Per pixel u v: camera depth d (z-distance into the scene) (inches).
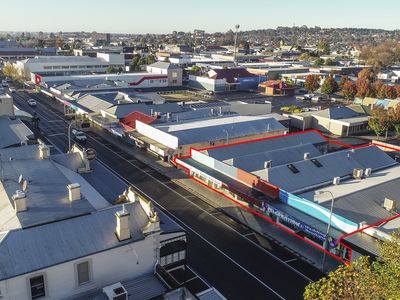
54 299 1115.3
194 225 1916.8
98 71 7790.4
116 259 1203.2
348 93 5546.3
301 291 1451.8
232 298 1406.3
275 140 2883.9
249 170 2289.6
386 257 932.0
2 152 1888.5
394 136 3833.7
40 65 6929.1
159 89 6363.2
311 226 1704.0
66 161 1851.6
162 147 2832.2
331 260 1627.7
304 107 5098.4
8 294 1036.5
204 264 1600.6
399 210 1851.6
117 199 1526.8
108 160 2822.3
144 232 1245.1
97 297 1105.4
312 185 2082.9
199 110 3882.9
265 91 6373.0
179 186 2396.7
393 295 802.2
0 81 6668.3
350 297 890.1
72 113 4284.0
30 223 1194.0
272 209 1875.0
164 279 1246.3
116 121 3553.2
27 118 3609.7
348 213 1761.8
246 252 1694.1
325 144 3068.4
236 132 3115.2
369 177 2225.6
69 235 1173.1
